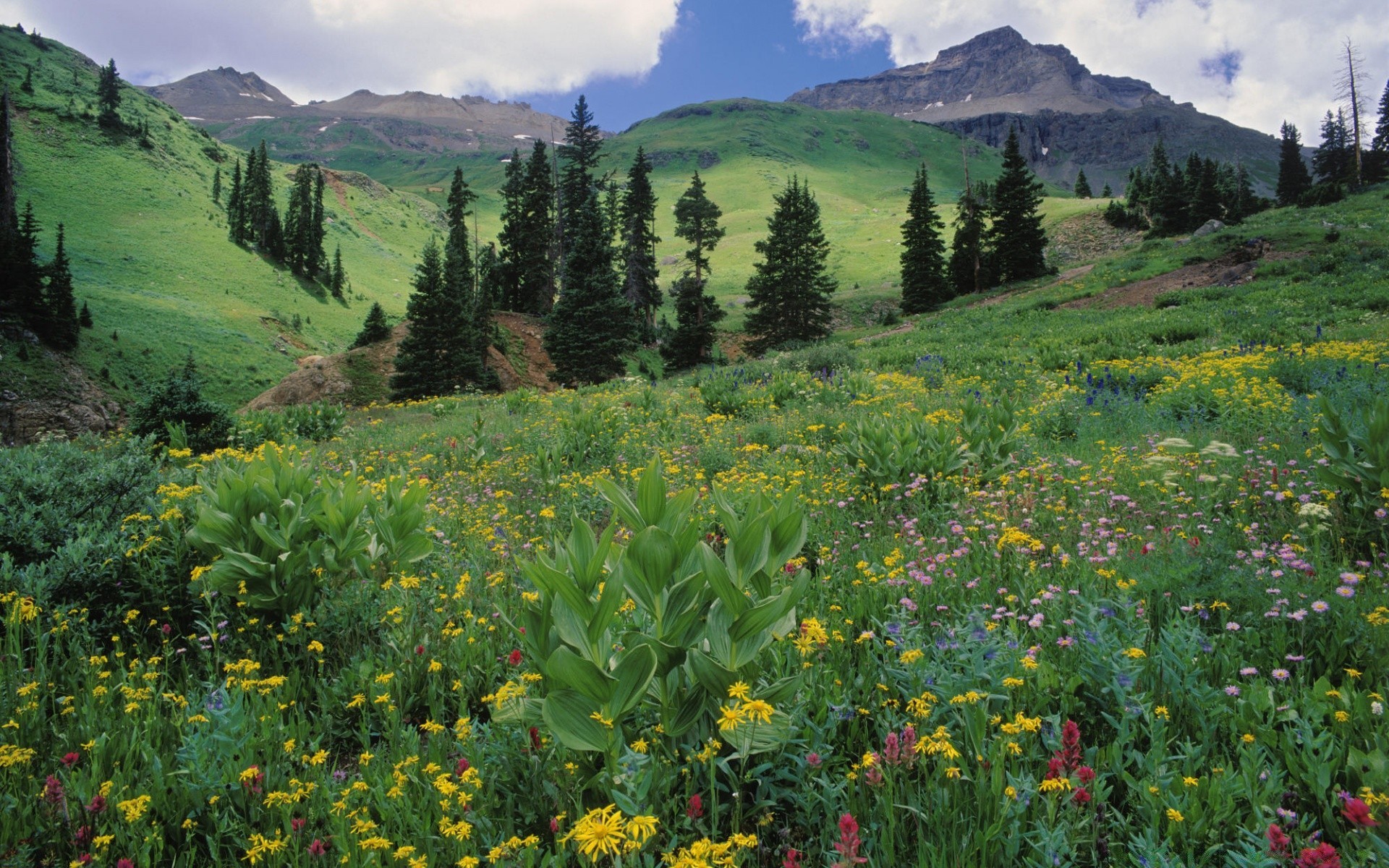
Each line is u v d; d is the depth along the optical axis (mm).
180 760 2842
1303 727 2398
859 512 6344
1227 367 13414
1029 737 2557
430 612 4344
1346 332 18891
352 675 3664
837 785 2467
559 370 48656
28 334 80000
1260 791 2242
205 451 15789
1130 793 2367
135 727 3021
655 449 10891
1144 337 23422
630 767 2396
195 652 4199
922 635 3352
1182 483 5918
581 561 2824
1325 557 4020
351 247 190375
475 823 2404
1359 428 5082
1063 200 120188
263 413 18438
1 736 3016
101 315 98188
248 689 3318
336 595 4480
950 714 2730
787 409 14547
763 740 2457
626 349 49312
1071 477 6746
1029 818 2254
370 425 20953
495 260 66125
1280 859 1866
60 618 3992
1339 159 93750
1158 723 2482
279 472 5027
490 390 45812
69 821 2543
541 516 6984
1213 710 2623
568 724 2357
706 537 5289
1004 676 2871
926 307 61594
